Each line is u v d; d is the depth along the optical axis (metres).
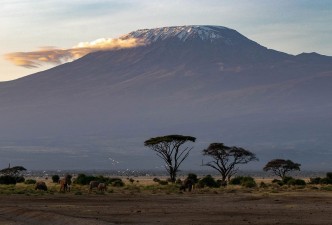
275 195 76.81
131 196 74.69
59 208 54.38
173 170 122.50
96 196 74.00
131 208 54.72
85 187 98.00
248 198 70.31
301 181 113.81
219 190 91.06
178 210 52.81
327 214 48.78
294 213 49.72
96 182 87.12
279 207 56.28
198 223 42.16
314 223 42.00
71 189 90.38
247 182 106.50
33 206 56.53
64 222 42.25
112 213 49.84
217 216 47.16
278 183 118.19
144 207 56.12
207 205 59.06
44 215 44.88
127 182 139.50
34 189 88.44
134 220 44.22
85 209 53.47
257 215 48.06
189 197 72.94
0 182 113.38
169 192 85.62
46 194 77.56
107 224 40.53
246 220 44.03
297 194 79.56
